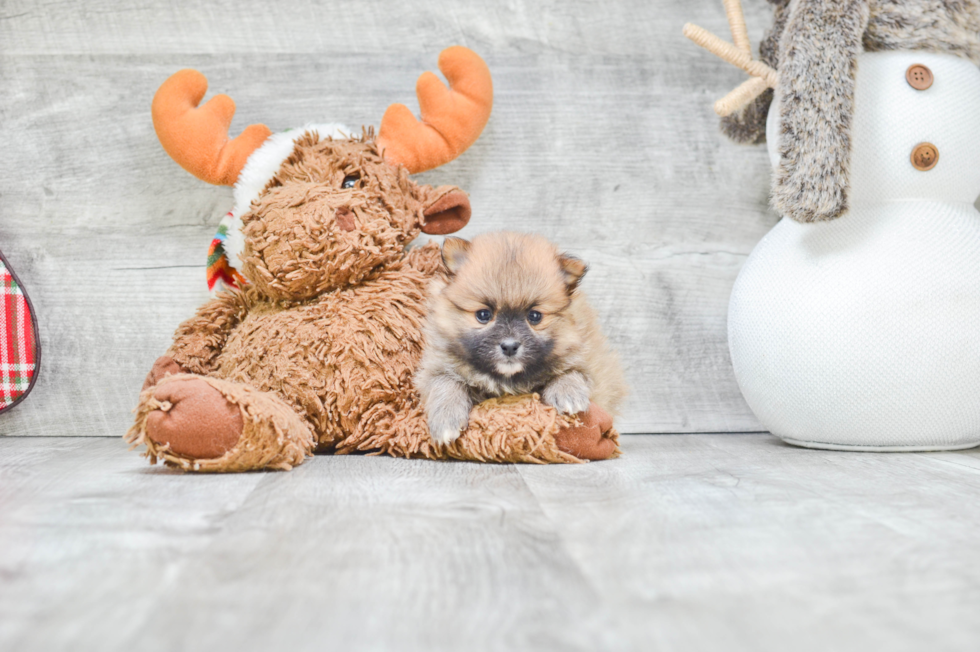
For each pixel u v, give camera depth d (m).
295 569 1.00
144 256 2.44
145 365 2.44
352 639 0.79
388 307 1.98
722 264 2.55
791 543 1.13
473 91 2.23
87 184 2.42
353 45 2.46
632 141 2.53
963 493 1.48
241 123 2.44
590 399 1.92
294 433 1.75
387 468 1.75
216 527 1.20
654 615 0.86
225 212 2.44
